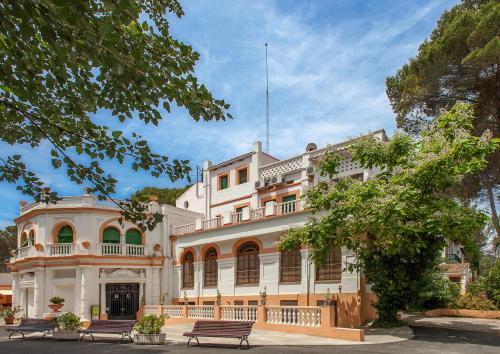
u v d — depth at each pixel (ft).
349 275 73.15
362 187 58.95
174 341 59.47
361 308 70.64
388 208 52.80
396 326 64.59
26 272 105.40
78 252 99.91
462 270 128.77
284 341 55.98
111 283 102.99
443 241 59.67
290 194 93.71
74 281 100.53
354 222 57.57
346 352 46.93
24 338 65.67
